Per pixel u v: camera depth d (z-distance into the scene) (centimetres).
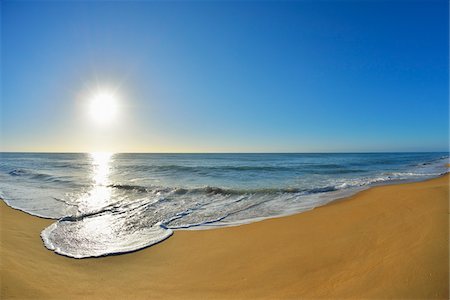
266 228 678
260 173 2141
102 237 649
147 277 444
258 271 444
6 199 1113
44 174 2156
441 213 603
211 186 1408
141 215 855
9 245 568
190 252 546
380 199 899
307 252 498
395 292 323
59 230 701
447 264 359
